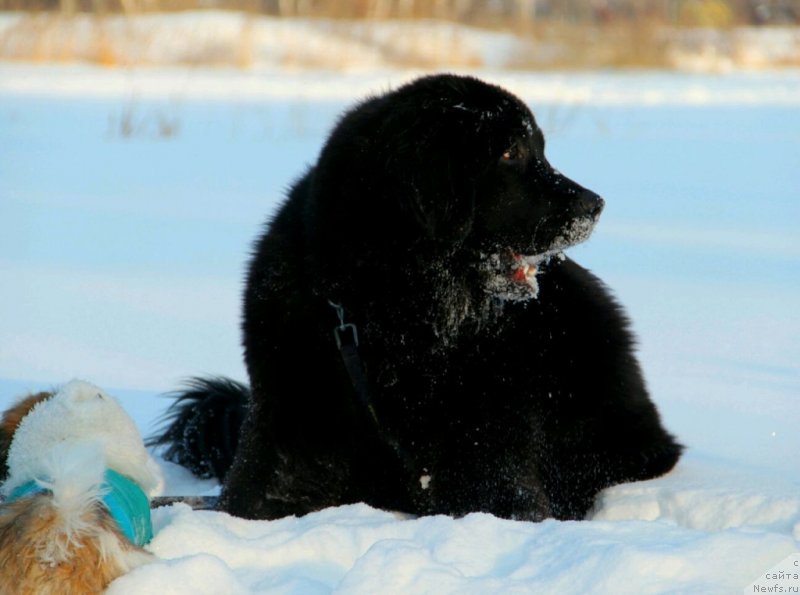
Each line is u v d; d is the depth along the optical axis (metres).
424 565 7.86
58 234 26.70
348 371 10.84
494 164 11.20
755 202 30.73
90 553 7.31
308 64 76.62
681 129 47.41
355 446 11.14
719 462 12.30
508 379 11.22
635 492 11.39
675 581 7.67
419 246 10.77
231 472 11.02
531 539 8.55
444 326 10.92
